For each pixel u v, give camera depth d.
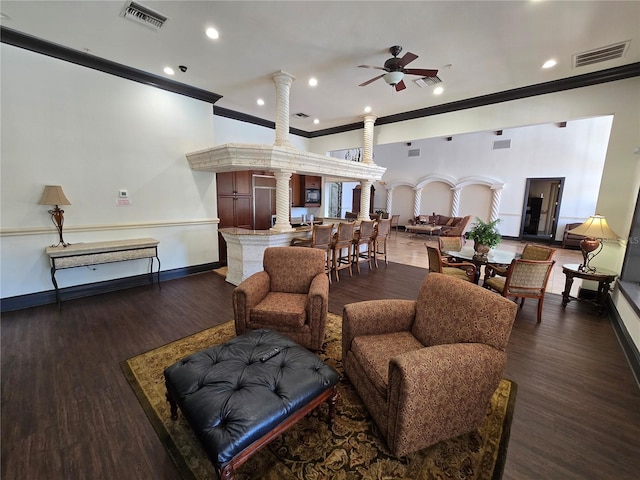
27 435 1.57
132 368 2.18
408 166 11.48
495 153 9.50
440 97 4.59
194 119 4.56
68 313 3.19
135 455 1.47
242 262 4.15
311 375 1.54
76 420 1.68
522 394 1.97
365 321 1.95
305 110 5.39
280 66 3.65
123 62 3.60
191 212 4.73
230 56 3.40
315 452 1.49
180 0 2.41
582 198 8.21
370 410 1.65
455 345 1.50
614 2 2.31
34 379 2.04
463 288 1.75
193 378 1.47
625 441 1.58
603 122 7.81
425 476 1.37
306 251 2.87
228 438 1.15
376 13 2.55
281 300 2.57
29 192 3.25
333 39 2.99
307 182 7.68
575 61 3.33
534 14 2.51
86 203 3.65
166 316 3.14
